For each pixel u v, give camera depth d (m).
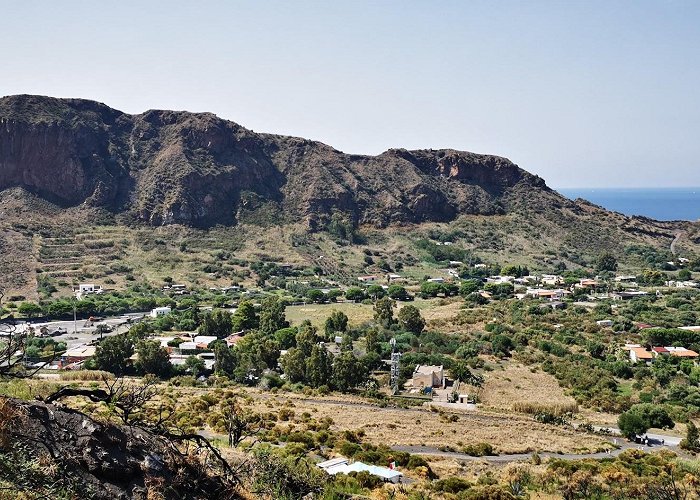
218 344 88.50
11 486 10.88
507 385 83.06
